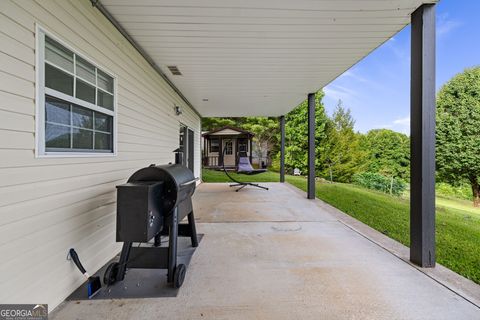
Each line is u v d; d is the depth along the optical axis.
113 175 2.80
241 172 9.12
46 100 1.86
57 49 1.96
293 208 5.16
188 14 2.68
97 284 2.05
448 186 11.31
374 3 2.49
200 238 3.31
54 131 1.94
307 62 4.09
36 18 1.71
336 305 1.87
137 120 3.51
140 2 2.45
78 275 2.15
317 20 2.81
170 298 1.96
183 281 2.21
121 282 2.20
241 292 2.04
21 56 1.60
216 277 2.28
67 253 2.02
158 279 2.25
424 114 2.51
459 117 10.91
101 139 2.64
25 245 1.62
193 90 5.88
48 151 1.87
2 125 1.47
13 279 1.54
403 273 2.36
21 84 1.60
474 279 2.52
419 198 2.53
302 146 16.14
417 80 2.56
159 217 2.15
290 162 16.11
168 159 5.20
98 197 2.49
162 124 4.73
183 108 6.77
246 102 7.30
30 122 1.67
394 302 1.90
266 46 3.48
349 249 2.94
